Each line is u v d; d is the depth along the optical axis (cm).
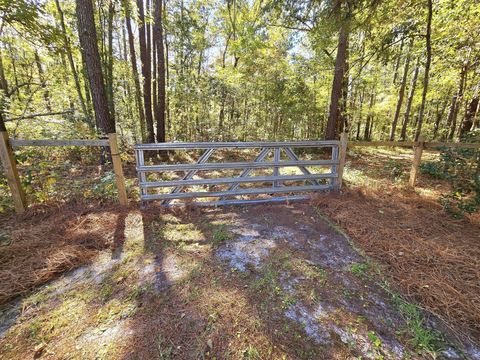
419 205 373
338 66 815
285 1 470
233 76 1052
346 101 953
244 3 851
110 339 153
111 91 747
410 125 1694
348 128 1177
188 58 1128
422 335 157
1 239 256
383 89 1299
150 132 896
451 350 150
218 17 1328
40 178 344
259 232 292
